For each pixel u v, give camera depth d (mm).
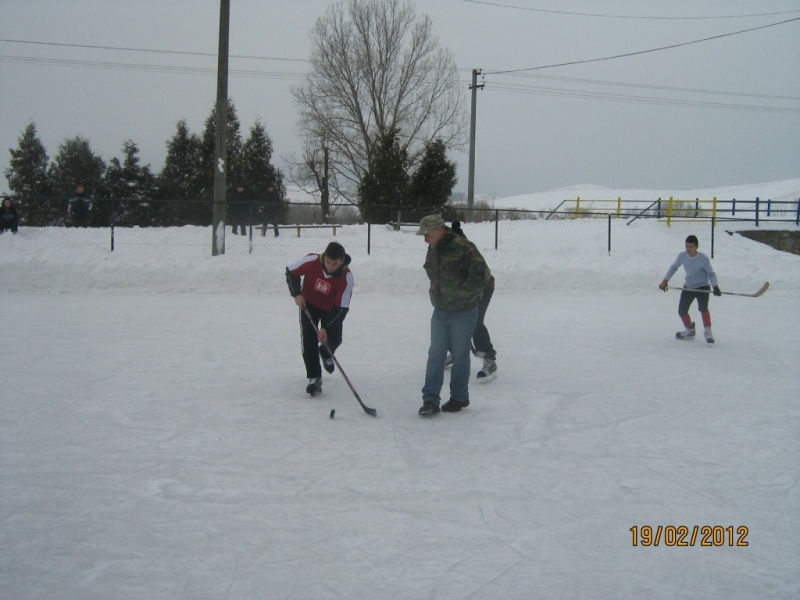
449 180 26922
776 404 6969
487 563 3705
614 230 24531
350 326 11383
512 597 3377
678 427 6172
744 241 23672
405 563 3693
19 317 11539
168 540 3914
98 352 8961
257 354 9039
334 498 4527
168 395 6988
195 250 17484
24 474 4859
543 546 3904
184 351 9133
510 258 17828
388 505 4426
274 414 6387
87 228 19969
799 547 3932
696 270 10266
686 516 4316
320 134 38219
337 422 6176
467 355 6367
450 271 6145
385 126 36625
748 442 5762
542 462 5238
